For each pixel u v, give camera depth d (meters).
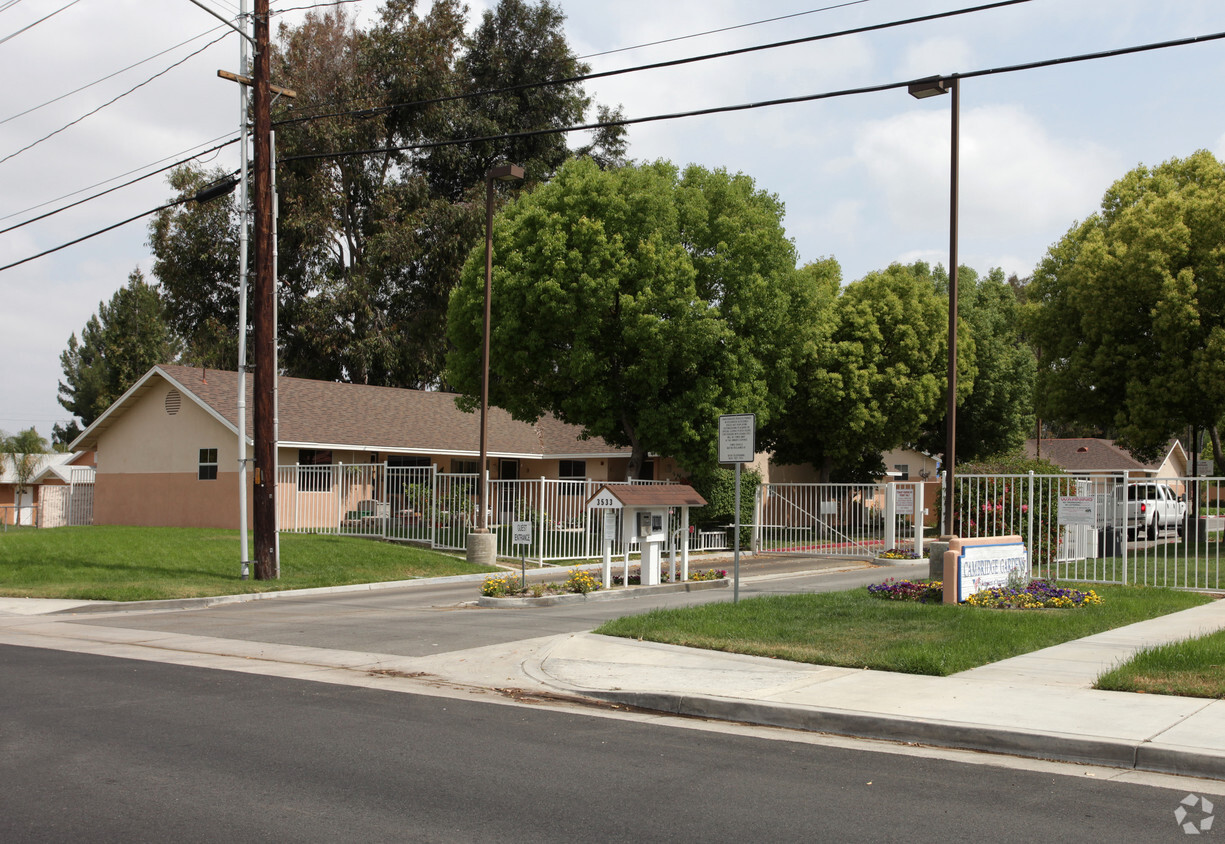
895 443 39.78
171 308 47.97
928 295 39.62
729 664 10.52
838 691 9.05
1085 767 7.04
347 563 23.48
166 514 33.75
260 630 14.25
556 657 11.16
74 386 88.81
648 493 19.58
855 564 26.36
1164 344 29.84
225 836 5.51
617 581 20.73
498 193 49.53
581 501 28.17
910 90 15.02
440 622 14.94
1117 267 30.98
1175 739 7.18
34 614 16.94
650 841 5.46
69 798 6.21
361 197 49.19
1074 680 9.34
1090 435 69.56
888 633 11.81
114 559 22.66
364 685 10.16
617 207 27.89
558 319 27.67
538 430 43.66
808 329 30.62
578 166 29.20
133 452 34.88
